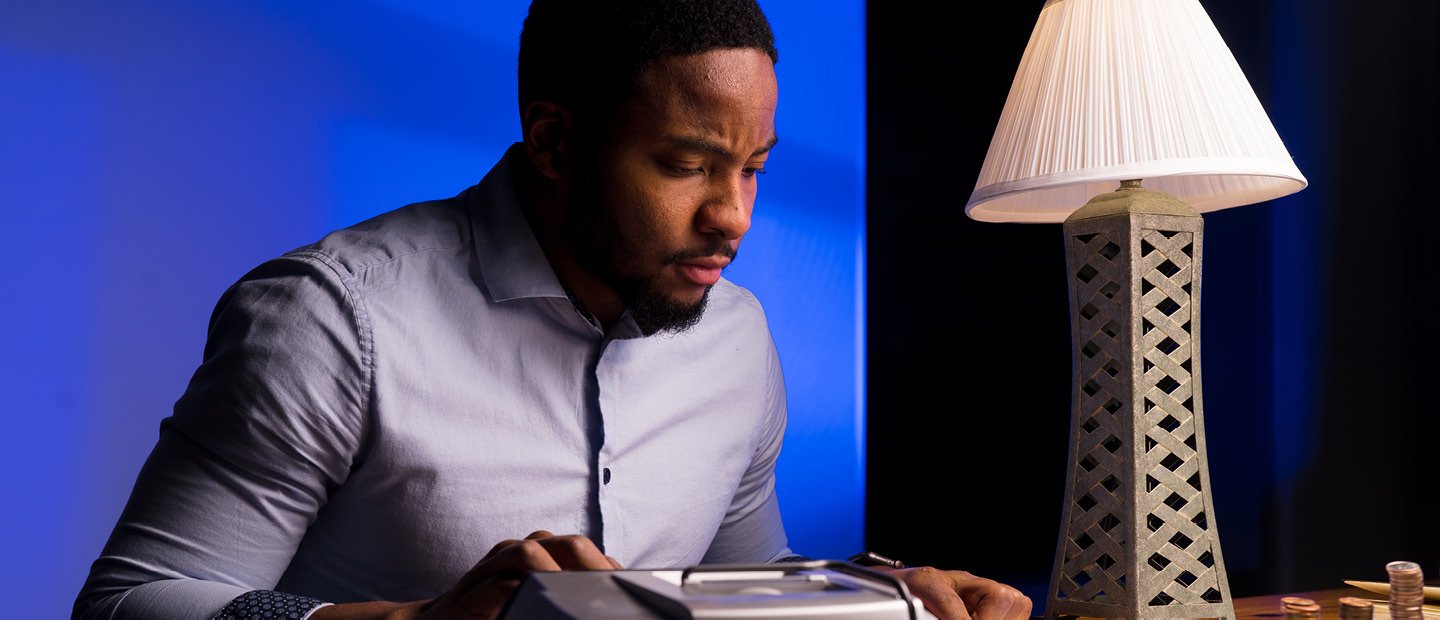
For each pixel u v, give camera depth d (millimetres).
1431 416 2570
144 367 2215
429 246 1067
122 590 910
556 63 1011
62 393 2135
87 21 2143
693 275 1025
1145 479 980
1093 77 1062
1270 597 1233
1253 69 2635
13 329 2086
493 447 1042
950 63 3084
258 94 2322
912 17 3172
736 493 1310
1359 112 2639
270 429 953
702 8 955
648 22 953
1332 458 2621
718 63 955
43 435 2119
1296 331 2635
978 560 3023
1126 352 985
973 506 3043
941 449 3109
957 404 3078
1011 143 1108
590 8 982
